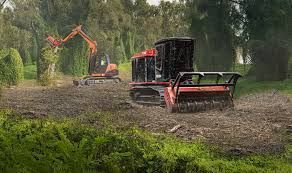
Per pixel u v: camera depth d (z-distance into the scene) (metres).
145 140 8.05
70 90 29.83
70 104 18.84
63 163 4.11
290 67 30.17
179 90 14.88
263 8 27.52
